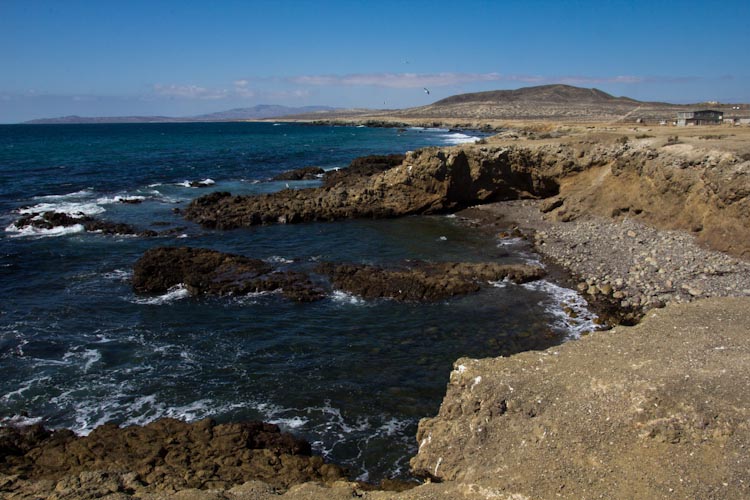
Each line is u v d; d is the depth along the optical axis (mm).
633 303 23125
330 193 45125
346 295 25094
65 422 15539
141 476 12234
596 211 36406
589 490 9539
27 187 52094
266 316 22953
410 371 18422
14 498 10953
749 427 9969
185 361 19141
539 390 12039
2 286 26078
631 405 10898
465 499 9992
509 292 25141
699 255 26766
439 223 39562
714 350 12633
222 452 13414
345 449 14344
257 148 102062
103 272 28281
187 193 51375
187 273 26453
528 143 44625
